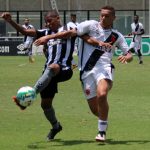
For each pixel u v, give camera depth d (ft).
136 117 94.63
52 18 74.38
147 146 71.31
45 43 71.87
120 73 177.99
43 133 80.64
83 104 109.70
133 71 185.68
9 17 72.54
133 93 127.03
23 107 71.26
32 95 70.69
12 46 283.79
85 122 89.76
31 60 229.04
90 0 391.24
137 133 80.28
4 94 125.59
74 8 390.63
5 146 71.77
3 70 189.57
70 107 105.91
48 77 72.38
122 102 112.57
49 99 74.84
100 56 72.43
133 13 305.53
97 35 72.90
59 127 76.28
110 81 72.08
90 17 302.86
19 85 143.23
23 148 70.44
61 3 391.24
